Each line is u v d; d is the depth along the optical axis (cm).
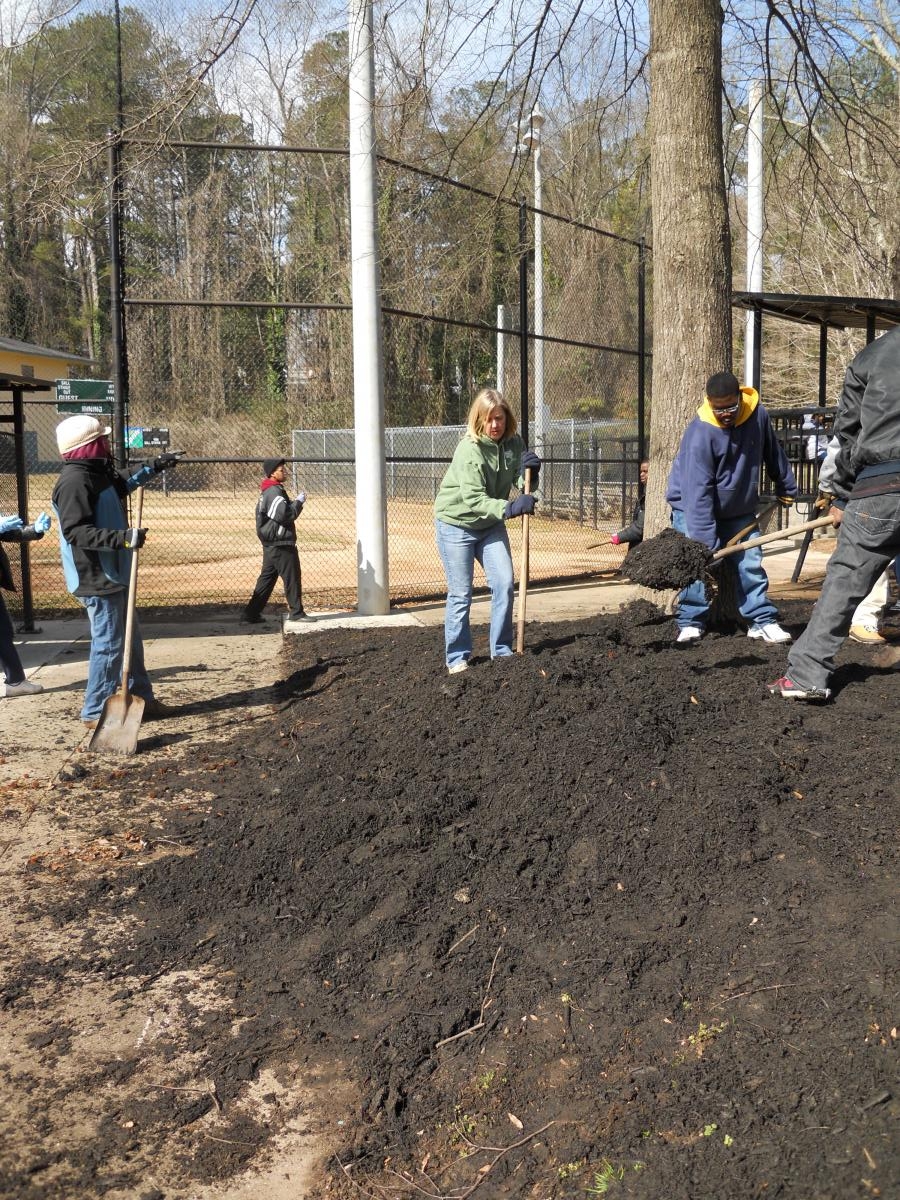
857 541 474
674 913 344
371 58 852
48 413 3119
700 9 657
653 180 692
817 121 1223
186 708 634
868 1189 225
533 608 947
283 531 919
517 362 1270
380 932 348
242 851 409
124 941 359
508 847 387
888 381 467
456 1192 250
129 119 816
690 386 683
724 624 664
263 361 968
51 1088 283
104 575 568
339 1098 280
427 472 2353
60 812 471
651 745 433
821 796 402
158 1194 247
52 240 3212
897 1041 269
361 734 511
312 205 1023
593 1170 249
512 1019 305
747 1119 254
